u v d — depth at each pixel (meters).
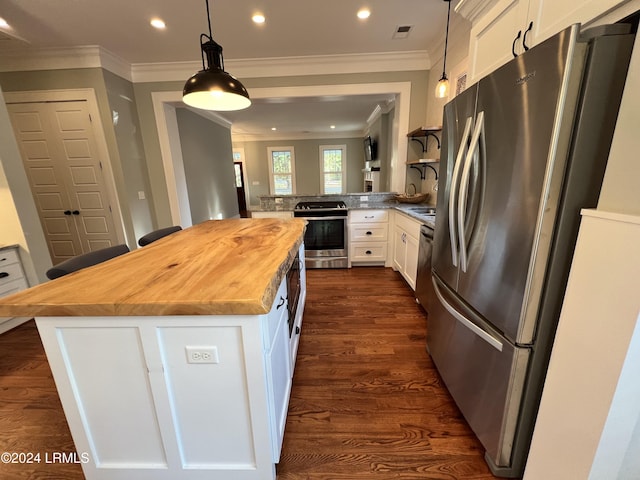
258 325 0.88
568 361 0.85
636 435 0.79
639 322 0.65
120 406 1.00
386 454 1.24
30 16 2.36
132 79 3.52
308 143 8.68
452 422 1.39
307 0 2.24
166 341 0.92
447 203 1.44
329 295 2.86
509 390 1.04
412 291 2.92
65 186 3.39
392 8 2.38
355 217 3.50
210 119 5.74
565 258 0.89
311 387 1.63
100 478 1.09
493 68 1.52
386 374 1.73
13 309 0.83
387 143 5.37
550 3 1.10
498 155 1.03
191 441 1.03
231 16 2.44
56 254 3.59
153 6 2.26
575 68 0.76
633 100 0.67
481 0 1.56
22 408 1.52
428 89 3.44
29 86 3.11
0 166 2.23
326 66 3.43
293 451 1.25
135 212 3.55
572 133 0.80
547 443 0.94
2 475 1.19
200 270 1.06
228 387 0.96
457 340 1.37
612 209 0.73
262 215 3.53
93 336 0.92
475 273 1.19
